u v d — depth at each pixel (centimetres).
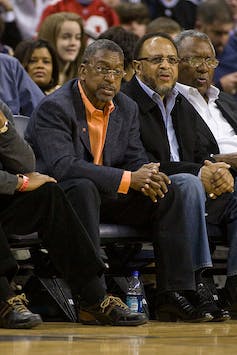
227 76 2189
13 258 1233
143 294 1481
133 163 1516
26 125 1526
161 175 1418
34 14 2334
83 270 1283
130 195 1433
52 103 1449
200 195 1458
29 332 1174
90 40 2233
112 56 1459
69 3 2273
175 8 2477
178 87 1728
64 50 1952
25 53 1841
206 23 2256
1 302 1230
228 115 1762
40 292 1438
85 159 1476
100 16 2300
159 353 928
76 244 1282
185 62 1734
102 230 1433
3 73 1692
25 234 1298
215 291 1560
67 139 1441
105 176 1407
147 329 1252
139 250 1485
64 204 1287
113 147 1497
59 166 1412
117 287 1476
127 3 2325
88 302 1291
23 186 1284
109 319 1292
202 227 1456
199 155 1655
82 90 1481
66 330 1213
